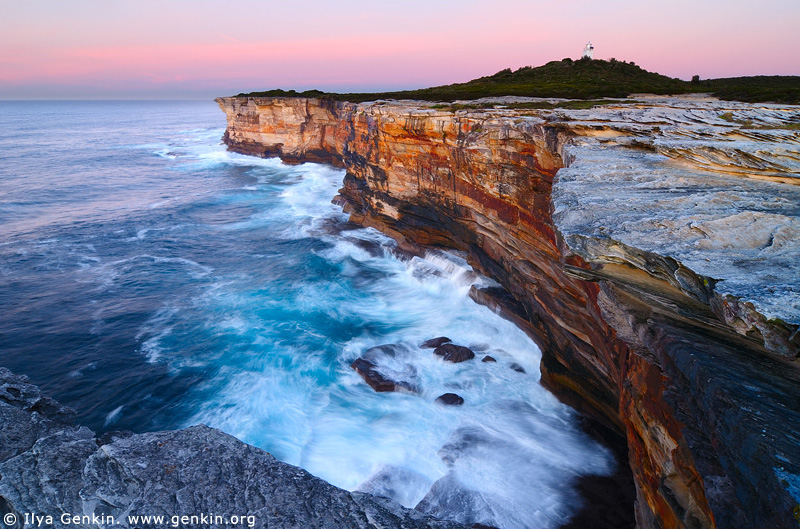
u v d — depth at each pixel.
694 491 6.76
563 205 9.15
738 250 6.45
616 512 13.85
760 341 6.12
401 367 21.88
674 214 7.96
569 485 14.95
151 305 29.02
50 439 8.48
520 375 21.11
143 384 21.28
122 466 7.29
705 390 5.63
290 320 27.11
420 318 27.25
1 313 27.80
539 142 19.27
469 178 27.23
